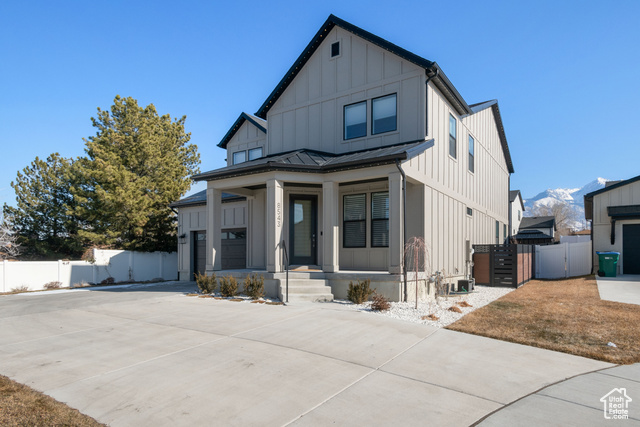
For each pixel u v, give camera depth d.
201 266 19.75
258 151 18.62
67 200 24.28
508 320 8.41
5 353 6.63
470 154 17.62
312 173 12.00
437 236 13.33
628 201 17.44
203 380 5.27
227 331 7.68
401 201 10.88
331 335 7.31
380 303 9.48
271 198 11.91
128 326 8.37
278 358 6.09
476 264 15.88
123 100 24.28
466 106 15.56
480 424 4.11
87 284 18.77
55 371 5.71
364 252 13.37
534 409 4.44
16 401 4.68
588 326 7.79
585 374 5.50
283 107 15.80
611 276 16.52
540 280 17.80
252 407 4.50
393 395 4.81
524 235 33.47
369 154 11.96
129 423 4.18
